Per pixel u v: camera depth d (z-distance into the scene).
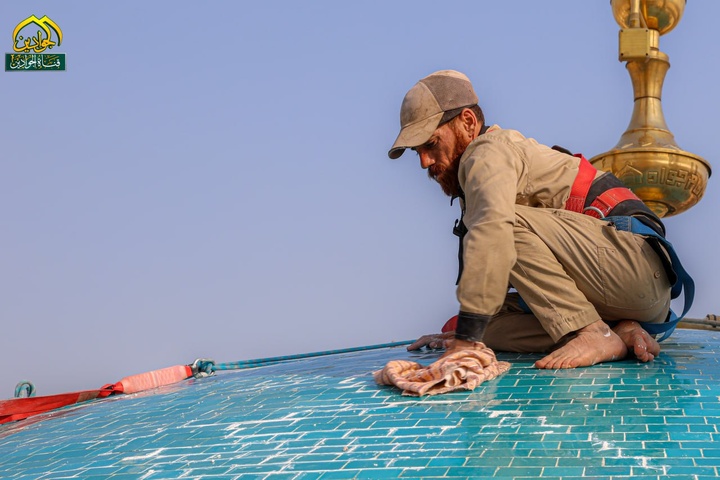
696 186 5.76
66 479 3.11
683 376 3.66
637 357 3.95
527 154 4.16
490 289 3.89
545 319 4.02
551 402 3.37
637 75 5.87
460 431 3.11
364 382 4.04
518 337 4.31
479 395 3.55
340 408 3.58
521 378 3.76
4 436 4.26
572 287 4.03
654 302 4.09
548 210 4.11
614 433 2.97
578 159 4.30
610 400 3.34
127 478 3.02
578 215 4.08
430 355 4.72
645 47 5.77
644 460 2.72
